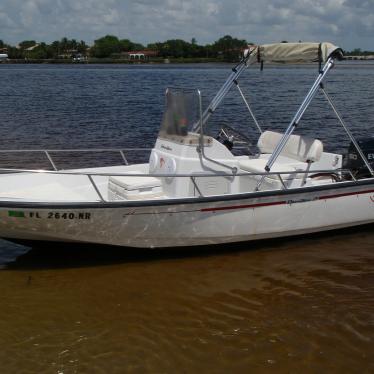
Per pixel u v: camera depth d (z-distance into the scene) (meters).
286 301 5.37
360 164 7.30
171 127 6.63
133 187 6.07
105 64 128.75
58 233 5.84
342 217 6.93
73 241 6.01
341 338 4.69
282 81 46.59
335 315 5.08
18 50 136.25
